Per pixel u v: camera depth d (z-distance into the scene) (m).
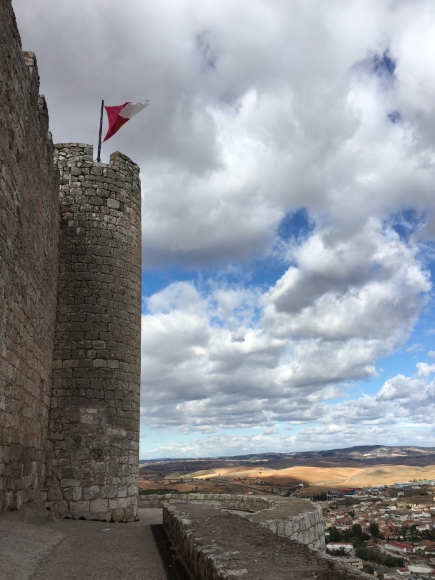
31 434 12.01
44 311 13.34
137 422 15.77
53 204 14.45
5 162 9.09
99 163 17.16
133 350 16.11
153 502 20.42
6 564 6.17
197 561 5.76
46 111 13.12
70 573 6.59
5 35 8.87
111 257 16.31
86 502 13.71
